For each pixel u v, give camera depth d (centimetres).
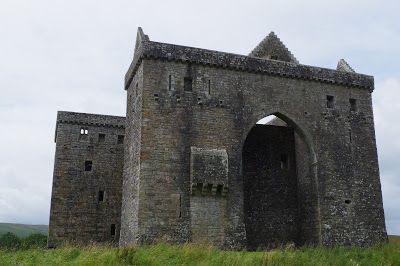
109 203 4631
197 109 3159
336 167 3462
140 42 3259
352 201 3438
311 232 3428
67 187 4559
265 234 3562
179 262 2044
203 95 3198
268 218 3606
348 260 2209
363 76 3719
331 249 2772
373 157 3612
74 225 4484
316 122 3484
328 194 3384
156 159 2986
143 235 2833
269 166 3747
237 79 3322
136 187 2994
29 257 2214
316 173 3400
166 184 2962
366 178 3538
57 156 4612
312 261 2100
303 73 3500
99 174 4681
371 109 3712
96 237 4512
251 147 3750
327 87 3591
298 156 3734
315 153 3431
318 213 3334
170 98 3116
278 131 3866
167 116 3080
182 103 3134
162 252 2195
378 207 3512
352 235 3359
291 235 3619
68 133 4697
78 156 4669
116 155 4772
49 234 4394
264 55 3781
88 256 2147
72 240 4394
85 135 4750
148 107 3052
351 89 3678
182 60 3184
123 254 2088
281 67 3447
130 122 3419
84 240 4459
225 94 3256
